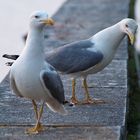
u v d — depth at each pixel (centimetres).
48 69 1154
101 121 1262
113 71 1678
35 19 1141
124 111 1337
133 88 1791
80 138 1164
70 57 1374
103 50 1374
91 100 1402
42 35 1151
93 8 2852
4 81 1565
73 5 2933
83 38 2150
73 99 1393
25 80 1139
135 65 2034
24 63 1138
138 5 3509
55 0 4175
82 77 1405
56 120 1263
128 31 1366
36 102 1372
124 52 1917
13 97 1427
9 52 2683
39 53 1145
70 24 2425
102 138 1161
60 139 1159
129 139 1348
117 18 2591
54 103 1188
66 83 1555
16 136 1179
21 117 1287
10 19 3566
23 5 4019
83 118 1280
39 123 1208
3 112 1319
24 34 2928
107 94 1466
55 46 1998
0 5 4000
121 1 3066
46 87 1145
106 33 1383
